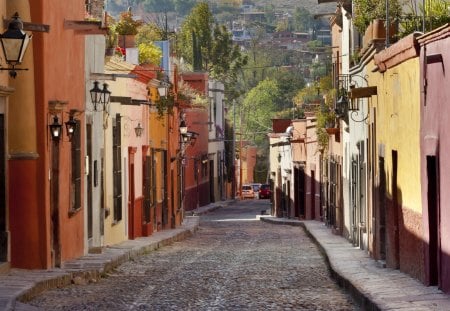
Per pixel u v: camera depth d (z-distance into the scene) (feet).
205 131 335.06
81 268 95.61
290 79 498.69
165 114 181.78
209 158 347.15
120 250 121.80
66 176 103.24
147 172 162.40
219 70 416.26
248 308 74.49
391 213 97.35
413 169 85.51
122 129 142.31
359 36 141.28
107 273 101.30
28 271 91.61
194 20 414.00
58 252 97.91
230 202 371.76
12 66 78.69
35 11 92.68
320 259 120.67
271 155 305.73
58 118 97.50
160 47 206.08
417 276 84.02
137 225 155.43
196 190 315.37
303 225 201.46
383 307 66.69
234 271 103.81
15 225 93.25
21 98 92.68
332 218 175.52
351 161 141.28
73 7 109.19
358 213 129.80
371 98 115.34
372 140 113.60
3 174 90.58
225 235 184.14
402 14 109.19
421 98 80.79
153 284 90.68
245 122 497.05
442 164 73.61
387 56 95.71
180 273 101.71
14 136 92.99
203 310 73.31
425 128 79.46
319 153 209.56
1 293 74.08
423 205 80.28
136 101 136.26
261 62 542.98
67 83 105.09
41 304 75.05
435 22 91.97
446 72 71.20
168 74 198.70
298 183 243.40
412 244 86.48
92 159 119.24
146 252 132.46
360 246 126.00
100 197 124.67
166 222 184.44
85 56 115.96
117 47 156.97
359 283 81.82
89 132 118.32
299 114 260.62
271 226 218.79
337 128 163.73
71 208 105.81
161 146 180.04
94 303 76.23
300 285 90.58
